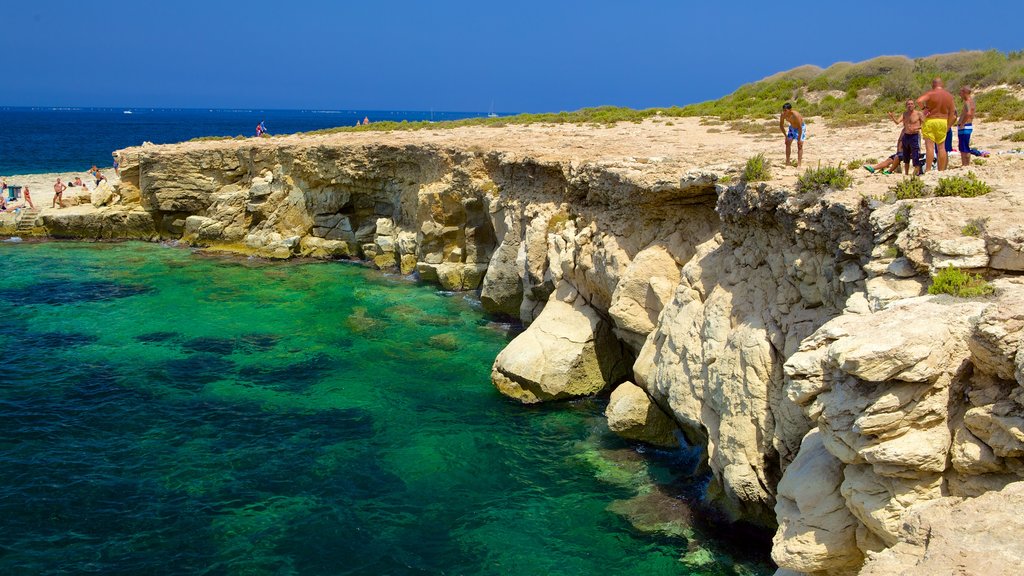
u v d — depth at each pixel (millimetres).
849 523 10180
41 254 45688
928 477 9258
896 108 34969
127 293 36812
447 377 25609
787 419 13773
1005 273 10633
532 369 23125
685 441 20141
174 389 24641
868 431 9148
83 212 50406
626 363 24375
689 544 15945
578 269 24469
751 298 16078
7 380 25141
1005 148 21141
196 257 45562
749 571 14945
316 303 34938
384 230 42719
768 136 32062
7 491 18078
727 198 17469
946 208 11992
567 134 40500
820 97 43656
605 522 16938
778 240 15820
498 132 46875
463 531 16672
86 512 17297
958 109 30859
